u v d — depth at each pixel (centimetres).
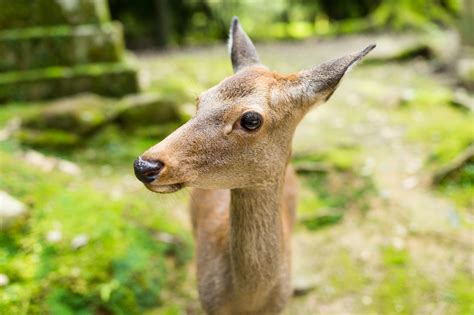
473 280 130
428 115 220
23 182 141
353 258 140
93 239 129
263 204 91
